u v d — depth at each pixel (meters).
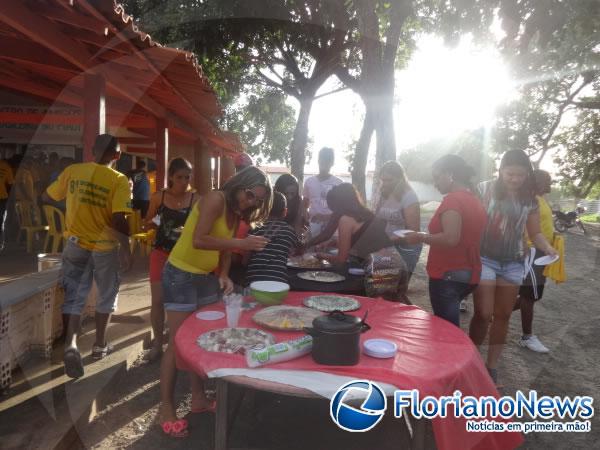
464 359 1.38
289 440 1.92
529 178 1.30
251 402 2.27
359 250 1.82
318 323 1.33
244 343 1.44
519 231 1.44
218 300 2.11
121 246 2.38
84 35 2.20
